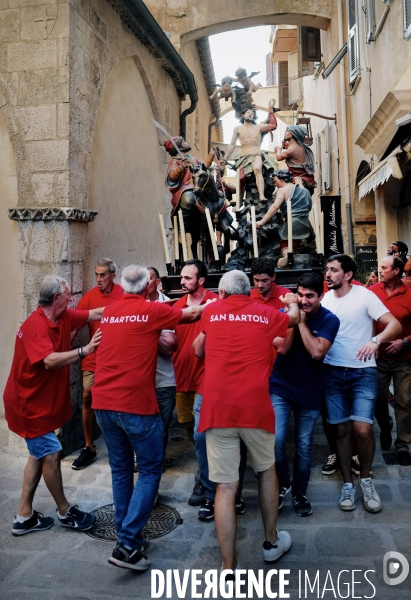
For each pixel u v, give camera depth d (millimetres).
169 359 4504
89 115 5992
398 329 3838
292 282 5367
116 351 3332
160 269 9312
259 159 6641
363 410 3939
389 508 3938
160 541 3570
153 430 3312
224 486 3029
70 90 5477
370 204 12281
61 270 5395
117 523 3371
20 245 5477
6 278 5668
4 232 5676
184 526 3787
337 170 13492
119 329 3354
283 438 3857
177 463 5090
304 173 6812
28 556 3420
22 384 3629
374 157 10000
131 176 7801
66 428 5359
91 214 5793
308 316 3789
